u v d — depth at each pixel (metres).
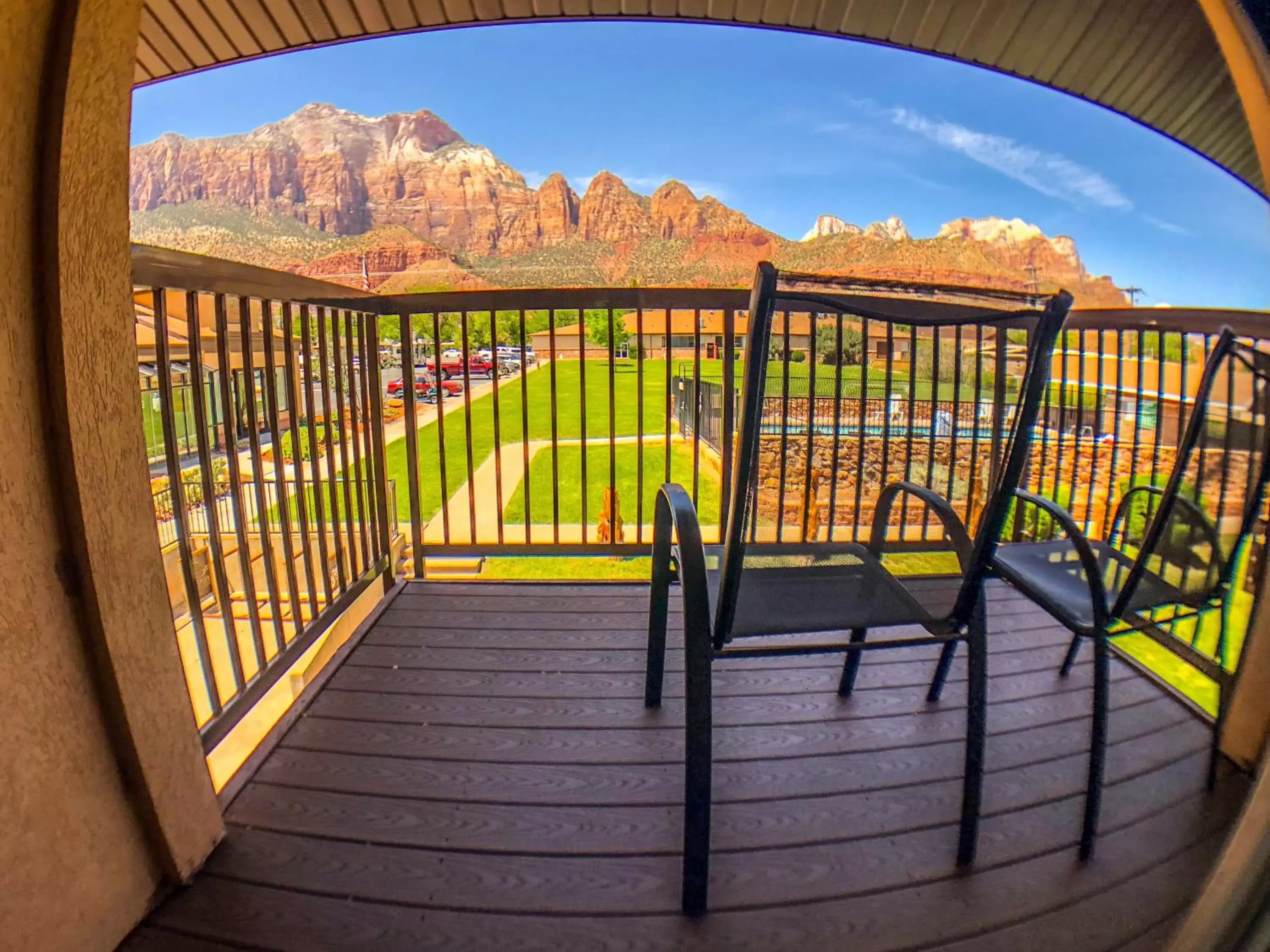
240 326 1.58
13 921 0.85
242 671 1.49
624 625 2.11
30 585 0.89
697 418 2.43
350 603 2.09
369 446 2.32
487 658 1.90
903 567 2.19
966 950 1.01
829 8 2.69
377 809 1.30
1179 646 1.49
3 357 0.85
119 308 1.01
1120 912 1.07
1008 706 1.65
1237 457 1.51
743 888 1.11
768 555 1.31
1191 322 1.96
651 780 1.38
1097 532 2.54
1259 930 0.65
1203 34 2.46
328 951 1.01
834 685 1.74
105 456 0.98
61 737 0.92
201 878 1.14
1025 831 1.24
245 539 1.53
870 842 1.21
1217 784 1.36
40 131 0.88
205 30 2.49
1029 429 1.05
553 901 1.09
